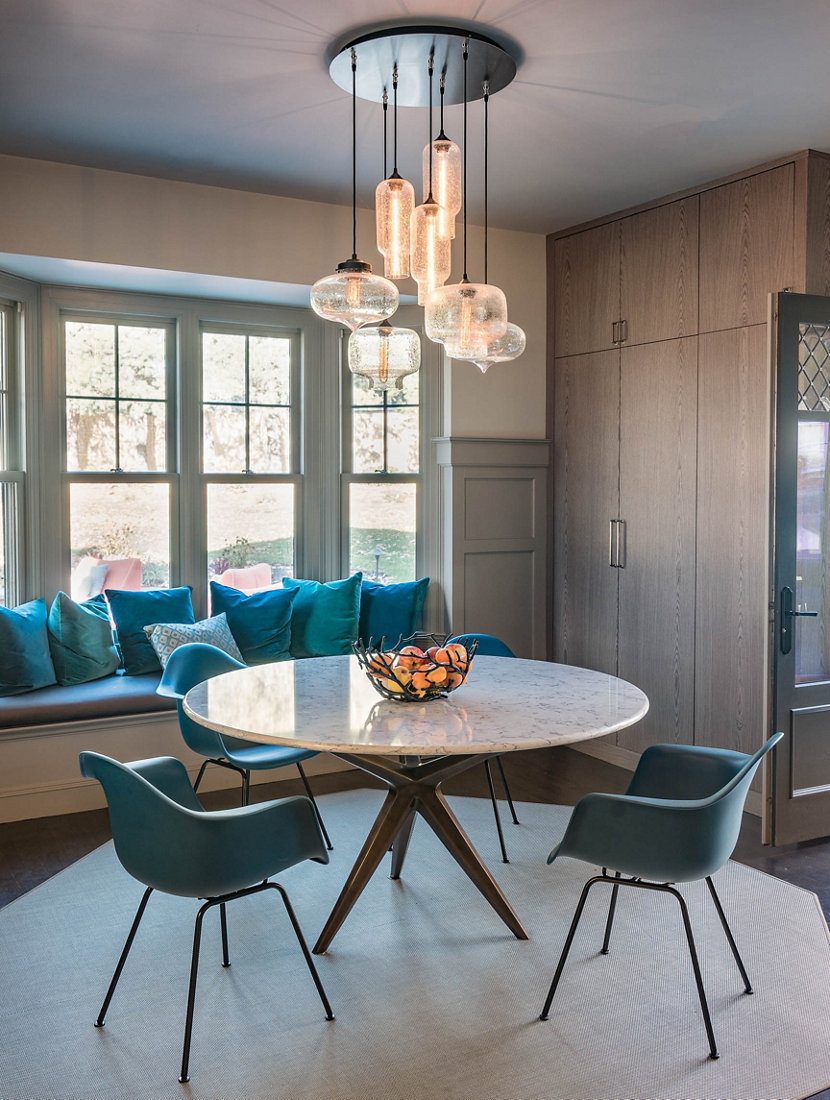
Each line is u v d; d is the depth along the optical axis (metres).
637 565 4.71
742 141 3.71
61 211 3.95
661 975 2.65
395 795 2.94
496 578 5.18
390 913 3.05
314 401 5.03
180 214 4.20
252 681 3.08
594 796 2.32
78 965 2.73
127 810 2.18
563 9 2.64
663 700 4.58
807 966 2.71
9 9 2.61
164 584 4.77
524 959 2.75
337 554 5.13
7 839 3.71
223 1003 2.52
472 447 5.01
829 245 3.92
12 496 4.34
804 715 3.70
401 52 2.84
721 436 4.21
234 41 2.82
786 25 2.74
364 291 2.63
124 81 3.11
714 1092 2.15
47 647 4.20
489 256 5.04
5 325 4.33
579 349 5.05
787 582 3.64
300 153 3.83
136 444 4.70
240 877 2.22
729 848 2.33
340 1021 2.44
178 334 4.73
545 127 3.55
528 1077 2.20
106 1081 2.19
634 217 4.64
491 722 2.50
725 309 4.18
